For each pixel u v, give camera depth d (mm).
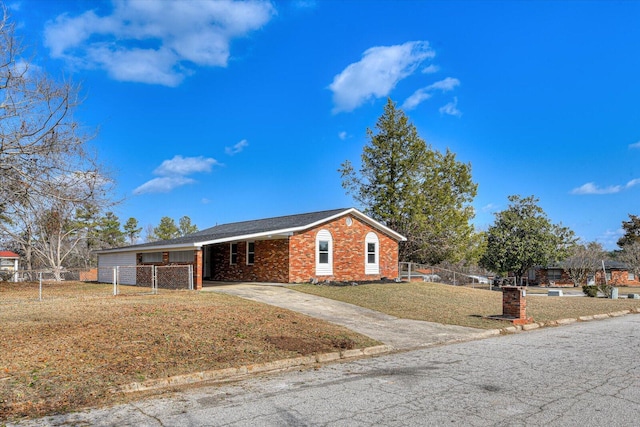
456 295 20922
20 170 18719
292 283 22453
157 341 9234
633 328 13812
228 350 9086
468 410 5699
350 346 10102
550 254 41062
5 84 17953
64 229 37875
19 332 9539
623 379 7289
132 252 27031
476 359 9055
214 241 20422
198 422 5379
